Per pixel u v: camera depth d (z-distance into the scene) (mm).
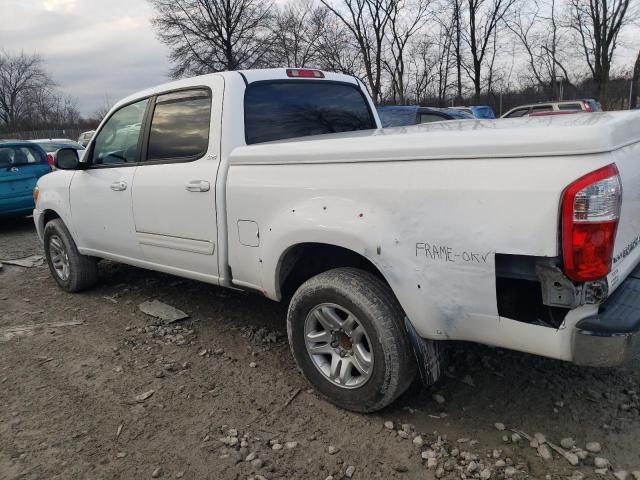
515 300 2342
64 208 5016
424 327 2590
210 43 30750
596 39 28641
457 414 2932
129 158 4289
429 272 2482
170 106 3908
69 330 4410
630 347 2154
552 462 2502
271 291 3252
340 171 2754
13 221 10570
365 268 3098
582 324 2191
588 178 2057
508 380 3236
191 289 5242
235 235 3371
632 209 2385
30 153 9773
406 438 2742
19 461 2713
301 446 2727
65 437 2898
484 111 18031
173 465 2631
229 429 2896
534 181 2152
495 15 29516
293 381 3379
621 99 28016
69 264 5234
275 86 3803
